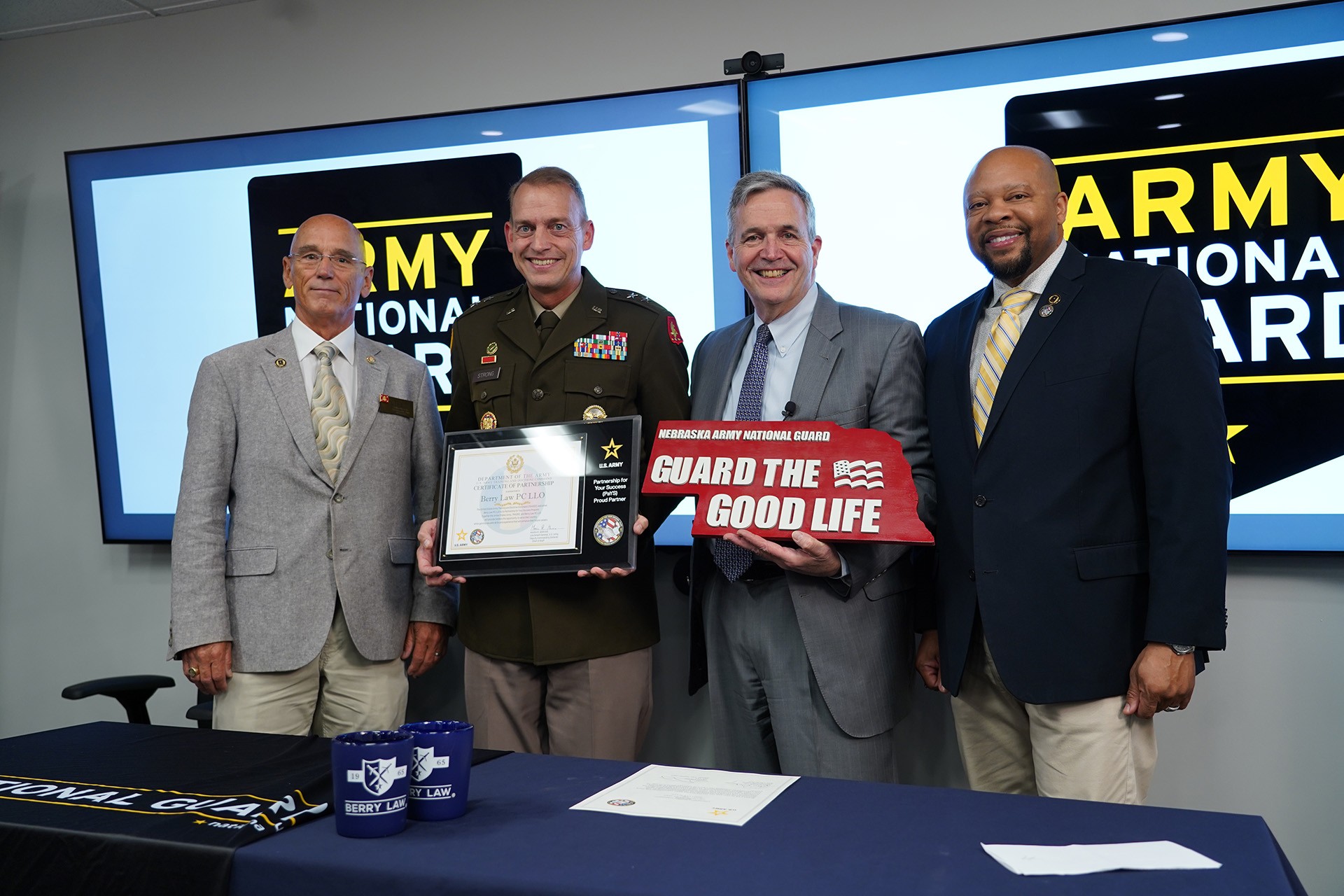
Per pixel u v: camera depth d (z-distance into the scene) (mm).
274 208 2775
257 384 2080
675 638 2578
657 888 852
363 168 2717
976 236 1809
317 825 1049
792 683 1847
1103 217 2254
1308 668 2213
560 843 973
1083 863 883
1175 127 2197
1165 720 2316
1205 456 1587
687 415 2111
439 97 2754
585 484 1875
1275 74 2133
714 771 1224
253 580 2016
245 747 1365
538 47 2684
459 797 1058
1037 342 1731
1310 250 2127
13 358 3033
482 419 2109
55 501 3027
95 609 2996
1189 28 2178
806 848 944
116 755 1325
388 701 2109
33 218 3031
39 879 1029
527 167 2615
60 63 3025
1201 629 1548
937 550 1863
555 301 2117
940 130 2348
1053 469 1685
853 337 1893
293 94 2857
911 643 1948
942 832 983
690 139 2514
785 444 1735
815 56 2492
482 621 2070
